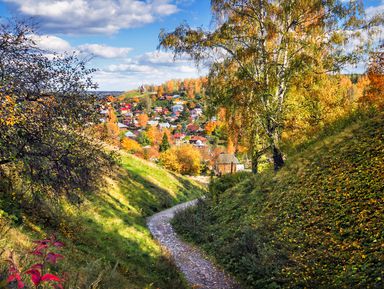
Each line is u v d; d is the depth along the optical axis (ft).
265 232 51.88
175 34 66.13
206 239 65.31
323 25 60.39
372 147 54.29
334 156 59.41
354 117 70.90
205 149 451.53
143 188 125.90
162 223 88.79
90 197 75.51
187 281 47.32
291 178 63.57
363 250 35.19
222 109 69.41
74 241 41.32
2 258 18.98
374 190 44.06
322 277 35.27
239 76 64.34
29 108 31.09
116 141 46.57
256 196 68.80
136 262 47.21
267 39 63.36
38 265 10.28
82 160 36.73
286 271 40.09
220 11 65.82
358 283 30.66
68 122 35.42
